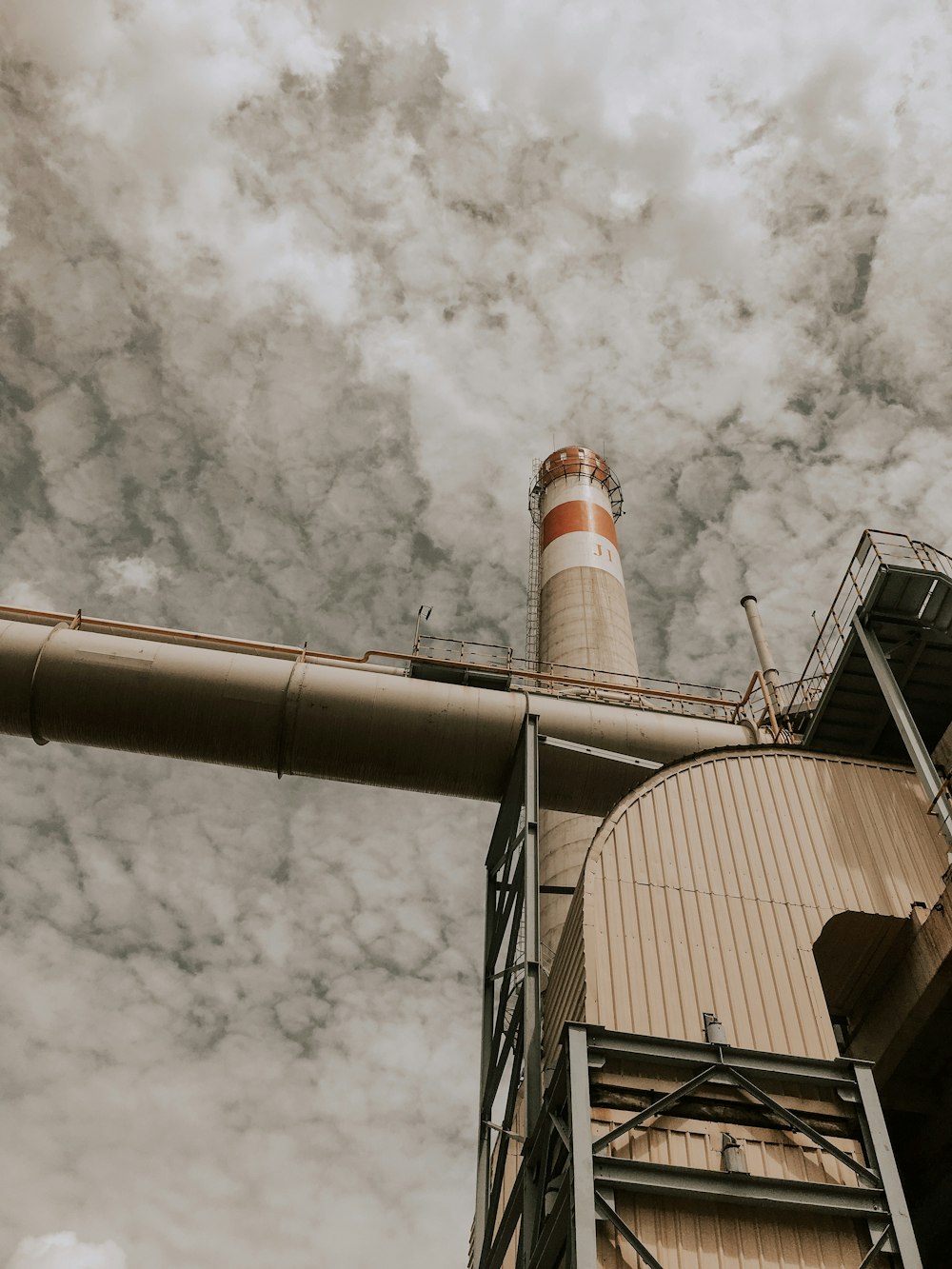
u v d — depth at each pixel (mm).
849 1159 13383
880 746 22312
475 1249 18109
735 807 18281
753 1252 12555
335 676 22438
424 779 22672
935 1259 20250
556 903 24719
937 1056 18344
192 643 23703
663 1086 13984
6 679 21844
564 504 41156
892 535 20562
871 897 17328
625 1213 12633
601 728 23016
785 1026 15086
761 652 25938
